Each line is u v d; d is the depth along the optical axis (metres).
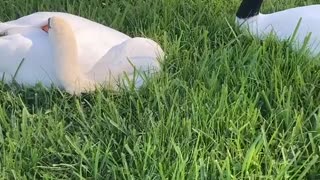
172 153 1.63
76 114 1.79
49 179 1.59
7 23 1.96
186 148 1.63
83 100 1.85
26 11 2.23
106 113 1.77
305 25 2.00
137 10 2.23
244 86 1.85
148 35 2.12
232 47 2.03
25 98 1.85
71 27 1.89
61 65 1.81
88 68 1.87
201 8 2.25
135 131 1.69
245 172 1.58
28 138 1.67
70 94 1.84
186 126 1.69
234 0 2.30
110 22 2.18
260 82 1.86
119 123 1.72
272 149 1.69
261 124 1.75
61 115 1.79
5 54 1.85
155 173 1.57
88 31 1.93
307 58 1.96
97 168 1.59
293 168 1.62
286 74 1.93
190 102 1.79
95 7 2.26
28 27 1.92
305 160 1.65
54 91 1.85
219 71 1.91
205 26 2.17
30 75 1.85
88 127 1.72
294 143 1.68
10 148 1.64
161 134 1.68
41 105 1.84
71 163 1.65
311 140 1.65
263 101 1.83
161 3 2.27
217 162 1.57
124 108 1.82
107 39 1.94
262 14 2.13
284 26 2.04
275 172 1.60
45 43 1.86
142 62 1.90
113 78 1.87
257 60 1.95
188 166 1.61
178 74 1.92
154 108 1.80
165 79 1.89
